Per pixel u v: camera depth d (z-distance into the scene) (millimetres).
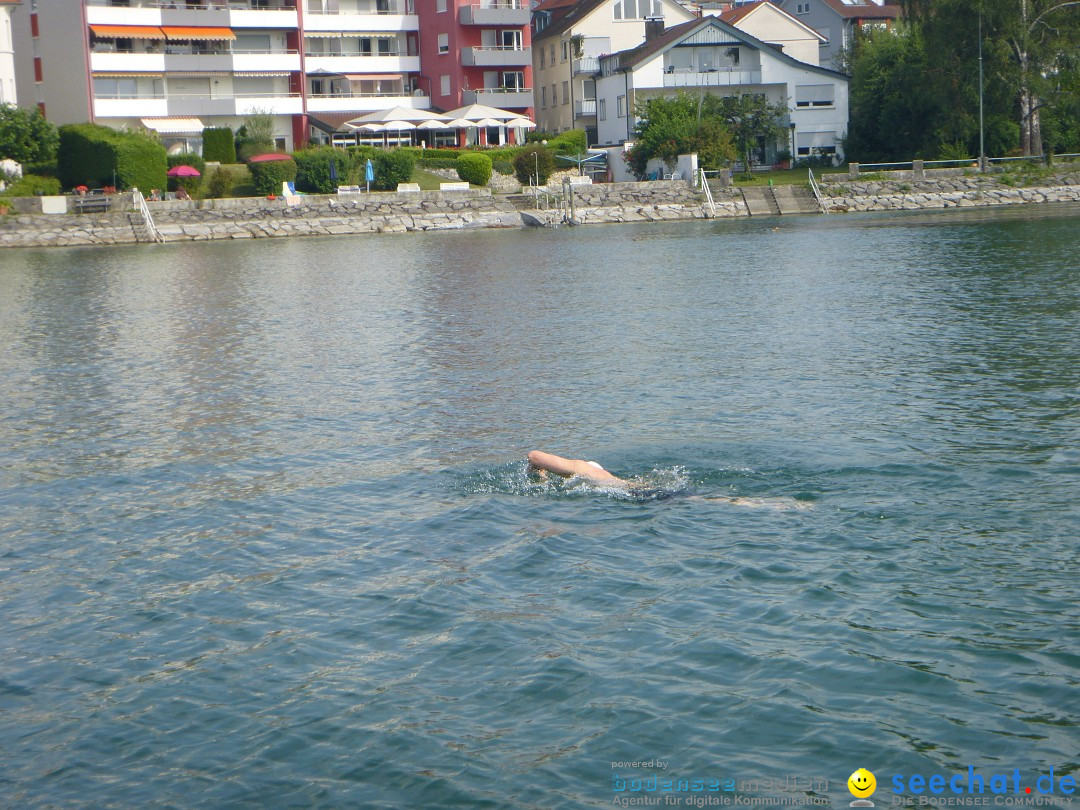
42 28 74938
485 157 72438
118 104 75750
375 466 13578
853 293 28891
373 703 7594
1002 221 53750
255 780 6758
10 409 17750
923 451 13094
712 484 12078
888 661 7840
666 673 7801
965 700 7297
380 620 8930
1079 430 13766
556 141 78188
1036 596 8836
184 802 6574
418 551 10453
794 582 9289
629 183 68500
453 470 13164
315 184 67875
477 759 6859
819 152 81562
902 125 77438
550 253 46406
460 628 8695
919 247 41688
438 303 30250
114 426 16344
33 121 61750
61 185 63688
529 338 23391
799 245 45438
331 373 20078
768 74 81438
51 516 12055
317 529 11266
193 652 8523
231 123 81188
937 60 68938
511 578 9664
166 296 33969
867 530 10461
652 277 35312
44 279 40594
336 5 87688
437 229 64625
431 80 90562
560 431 14945
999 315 23688
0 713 7715
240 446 14875
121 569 10367
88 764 7027
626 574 9625
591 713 7316
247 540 11023
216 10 79312
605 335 23375
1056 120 74125
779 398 16406
